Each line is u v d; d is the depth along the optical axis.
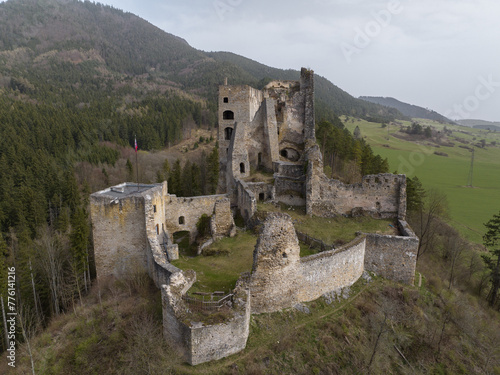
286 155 55.56
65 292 34.28
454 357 25.17
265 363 19.47
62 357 22.77
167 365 18.00
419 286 31.08
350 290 27.70
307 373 19.77
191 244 36.59
